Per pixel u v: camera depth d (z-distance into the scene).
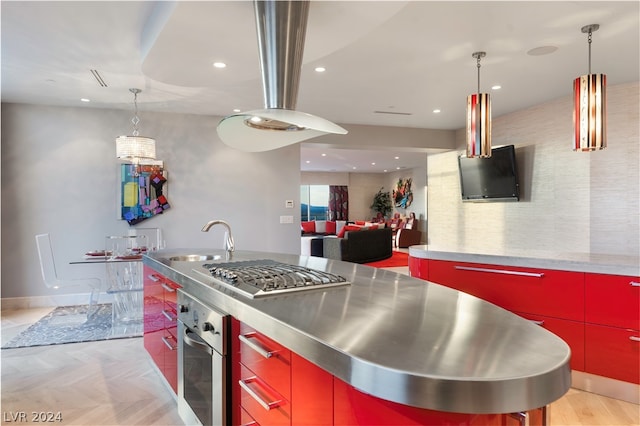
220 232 5.70
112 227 5.21
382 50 3.39
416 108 5.39
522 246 5.53
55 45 3.19
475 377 0.78
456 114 5.74
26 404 2.46
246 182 5.84
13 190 4.86
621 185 4.36
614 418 2.29
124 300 4.46
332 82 4.26
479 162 6.00
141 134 5.33
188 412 1.96
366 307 1.33
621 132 4.34
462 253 3.08
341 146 6.57
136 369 3.01
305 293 1.55
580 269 2.58
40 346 3.52
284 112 1.83
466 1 2.58
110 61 3.53
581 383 2.62
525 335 1.04
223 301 1.57
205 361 1.73
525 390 0.78
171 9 2.09
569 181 4.86
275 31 1.90
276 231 6.00
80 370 2.99
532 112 5.34
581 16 2.80
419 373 0.80
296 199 6.12
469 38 3.15
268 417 1.28
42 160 4.96
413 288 1.65
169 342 2.33
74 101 4.84
